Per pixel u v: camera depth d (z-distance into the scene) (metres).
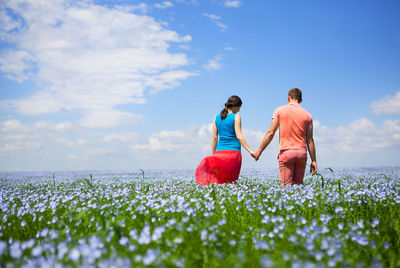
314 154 7.16
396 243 3.28
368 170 15.64
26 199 5.63
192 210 3.97
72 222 3.79
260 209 4.32
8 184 9.88
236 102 8.02
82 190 7.17
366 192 5.12
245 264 2.36
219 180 7.89
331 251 2.54
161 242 2.84
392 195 5.52
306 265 2.18
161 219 3.87
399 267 2.54
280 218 3.57
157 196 5.71
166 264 2.31
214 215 4.10
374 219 3.53
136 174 16.53
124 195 5.68
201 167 8.01
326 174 12.88
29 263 2.36
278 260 2.30
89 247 2.54
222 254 2.62
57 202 5.08
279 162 7.22
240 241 3.07
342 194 5.16
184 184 8.61
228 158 7.82
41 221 3.96
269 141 7.28
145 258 2.29
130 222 3.73
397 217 4.08
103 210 4.30
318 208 4.48
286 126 6.96
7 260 2.62
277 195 5.32
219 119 8.08
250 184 8.33
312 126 7.09
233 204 4.89
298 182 7.27
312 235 2.86
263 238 3.15
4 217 4.25
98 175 15.62
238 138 7.75
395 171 14.41
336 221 3.83
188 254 2.58
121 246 2.74
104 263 2.23
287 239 2.96
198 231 3.10
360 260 2.56
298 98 7.17
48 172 18.84
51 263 2.30
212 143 8.45
